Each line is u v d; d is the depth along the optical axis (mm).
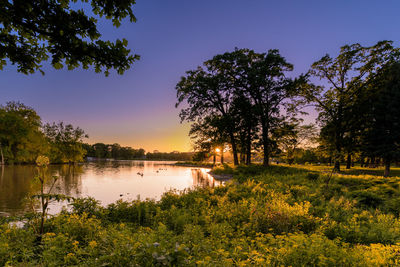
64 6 3227
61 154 66625
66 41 3324
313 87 29828
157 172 37906
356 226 5719
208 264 2807
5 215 8648
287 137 31594
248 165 28578
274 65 28531
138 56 3793
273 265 3086
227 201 8945
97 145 149250
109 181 22875
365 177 15641
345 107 29016
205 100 32250
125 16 3445
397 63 23984
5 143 50781
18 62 3615
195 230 5074
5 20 2961
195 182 22797
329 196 10461
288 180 16000
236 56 28688
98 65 3756
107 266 2957
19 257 3521
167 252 2982
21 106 55656
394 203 8469
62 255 3535
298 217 6105
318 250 3359
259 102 29391
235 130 30500
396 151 21938
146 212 7422
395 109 22625
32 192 14633
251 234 5289
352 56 26875
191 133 33938
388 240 5109
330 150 12695
